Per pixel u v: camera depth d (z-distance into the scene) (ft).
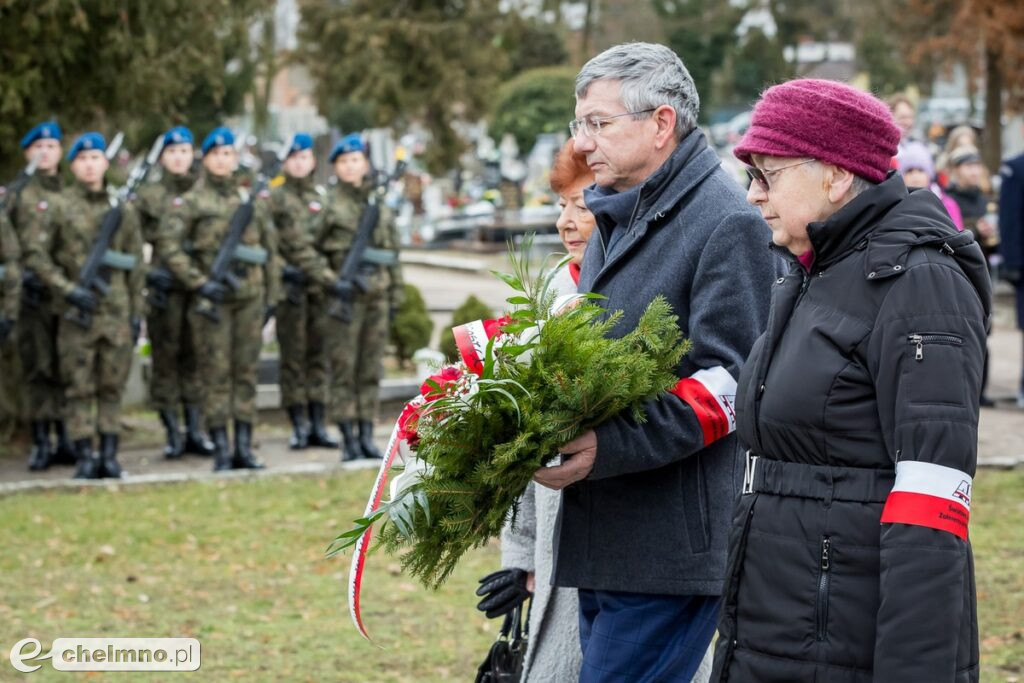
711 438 11.53
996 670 18.48
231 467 32.96
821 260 9.77
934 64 109.91
